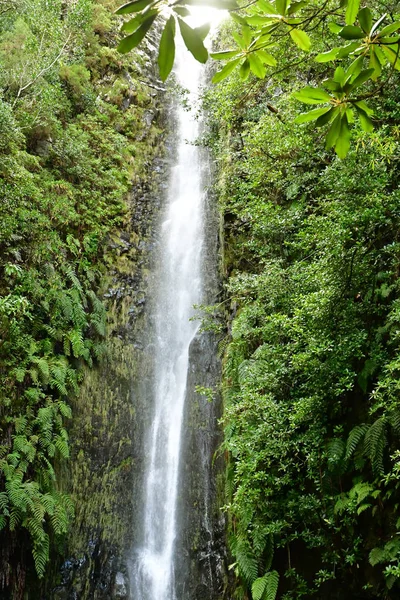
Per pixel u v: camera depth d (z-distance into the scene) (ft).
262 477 19.22
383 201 17.39
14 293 27.27
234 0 4.15
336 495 18.43
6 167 28.40
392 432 17.19
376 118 17.65
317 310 17.83
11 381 25.59
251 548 20.90
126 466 29.99
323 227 19.02
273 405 19.49
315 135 22.63
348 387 17.29
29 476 24.80
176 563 27.43
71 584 25.57
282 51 22.02
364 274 18.26
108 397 31.07
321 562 19.60
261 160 24.88
